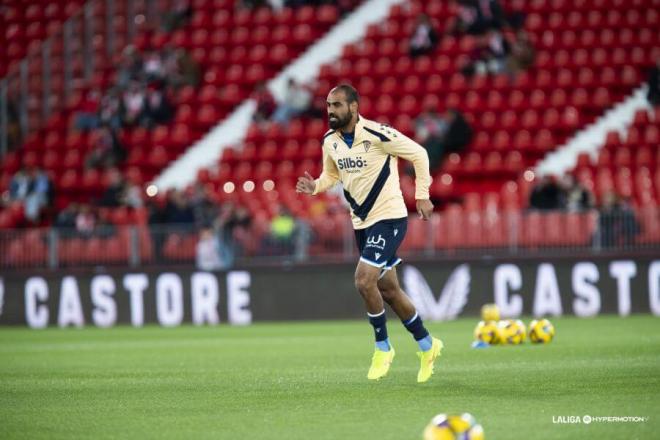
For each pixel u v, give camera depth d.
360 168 33.12
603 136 95.06
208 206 83.69
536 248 76.25
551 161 92.94
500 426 24.38
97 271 81.06
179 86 104.06
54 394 33.00
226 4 112.88
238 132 101.75
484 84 99.19
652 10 104.75
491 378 34.22
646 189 87.19
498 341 49.19
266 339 60.22
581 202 79.81
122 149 98.50
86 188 97.62
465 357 42.84
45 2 120.56
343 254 78.75
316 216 83.31
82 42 112.25
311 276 79.00
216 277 79.94
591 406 27.28
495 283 76.62
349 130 33.12
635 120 93.88
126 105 101.94
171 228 80.31
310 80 103.75
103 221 87.25
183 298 80.12
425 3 108.31
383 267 33.28
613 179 87.88
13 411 29.05
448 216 77.31
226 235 79.81
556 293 75.94
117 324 80.81
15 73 106.00
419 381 33.59
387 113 98.00
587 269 75.62
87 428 25.66
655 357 41.00
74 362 46.34
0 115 104.06
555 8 105.75
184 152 100.81
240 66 107.38
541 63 101.25
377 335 34.03
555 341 50.94
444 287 77.25
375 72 102.38
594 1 105.81
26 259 81.88
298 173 93.75
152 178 98.88
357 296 78.69
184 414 27.66
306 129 97.69
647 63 101.25
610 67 100.75
